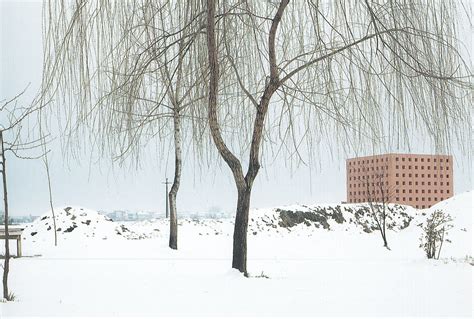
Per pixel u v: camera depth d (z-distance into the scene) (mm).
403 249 19094
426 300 5496
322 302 5344
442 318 4562
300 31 6941
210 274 8141
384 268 9844
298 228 25750
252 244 20469
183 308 5066
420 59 5879
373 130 6227
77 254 13461
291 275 8492
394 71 6004
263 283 6992
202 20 6688
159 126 7367
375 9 6160
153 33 6371
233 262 8148
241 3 6754
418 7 5891
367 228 26000
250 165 7758
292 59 7043
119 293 6008
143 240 18250
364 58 6250
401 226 26406
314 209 27516
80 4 5676
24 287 6695
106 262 10906
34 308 4969
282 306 5176
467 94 5801
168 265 10305
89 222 20547
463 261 11625
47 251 14578
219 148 7430
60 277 7918
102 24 5914
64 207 21641
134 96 6484
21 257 12531
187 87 7020
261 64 7328
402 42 5918
